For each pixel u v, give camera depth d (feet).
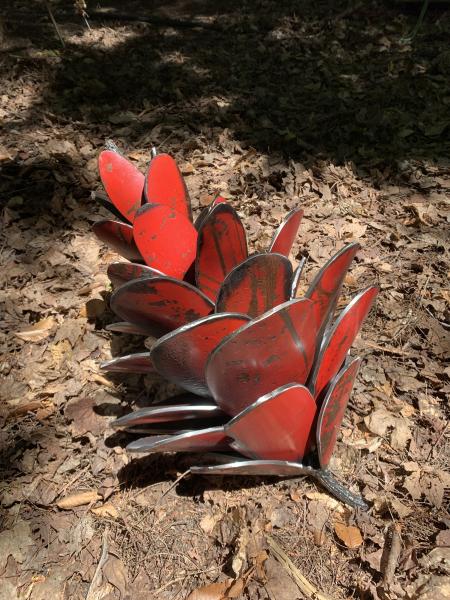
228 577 2.78
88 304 4.42
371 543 2.85
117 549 2.94
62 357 4.02
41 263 4.86
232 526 2.96
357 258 4.69
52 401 3.71
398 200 5.36
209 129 6.62
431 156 5.97
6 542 2.97
